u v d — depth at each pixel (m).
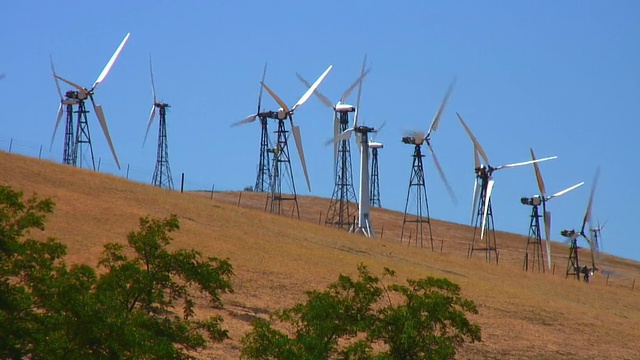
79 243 143.75
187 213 190.62
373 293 89.25
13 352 66.94
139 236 81.25
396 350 87.25
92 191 183.50
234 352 110.69
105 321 68.69
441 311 88.50
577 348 152.75
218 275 82.88
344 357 85.06
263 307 136.38
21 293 68.44
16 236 73.00
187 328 78.94
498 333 152.50
